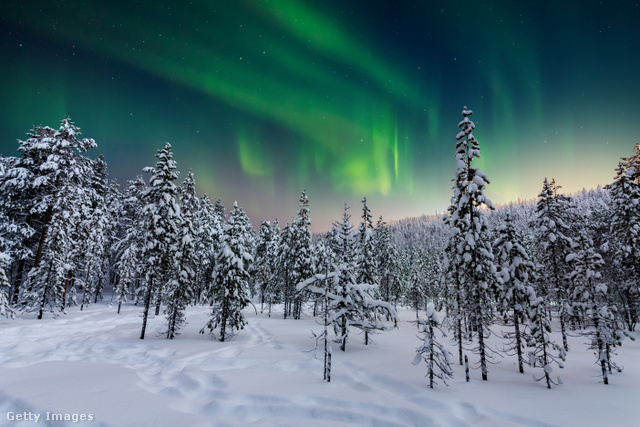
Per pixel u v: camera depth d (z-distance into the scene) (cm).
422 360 1856
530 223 2814
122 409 1101
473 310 1722
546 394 1333
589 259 2564
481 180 1744
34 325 2573
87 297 4084
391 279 4838
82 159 3525
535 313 1573
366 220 3662
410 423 1086
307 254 4109
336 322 2109
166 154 2558
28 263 3400
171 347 2089
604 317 1608
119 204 5141
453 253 1916
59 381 1395
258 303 5916
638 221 3061
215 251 4812
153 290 2473
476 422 1087
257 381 1432
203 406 1189
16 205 3186
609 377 1644
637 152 3303
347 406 1195
